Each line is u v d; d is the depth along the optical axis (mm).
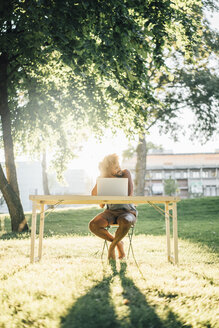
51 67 9344
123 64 5164
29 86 10969
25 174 52812
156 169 53344
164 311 2592
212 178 52500
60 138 12648
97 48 5160
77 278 3393
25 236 8773
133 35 5012
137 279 3471
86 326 2285
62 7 4871
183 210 16609
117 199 4043
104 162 4648
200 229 10086
